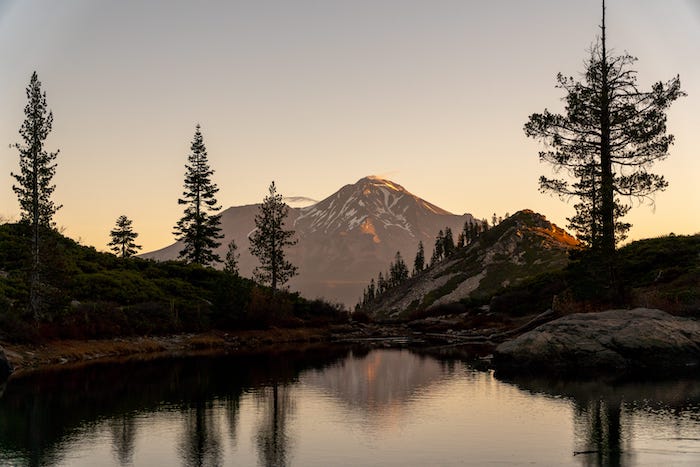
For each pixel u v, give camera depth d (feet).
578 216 145.07
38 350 122.93
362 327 246.88
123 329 156.76
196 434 55.21
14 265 183.21
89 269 200.54
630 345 94.94
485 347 157.79
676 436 50.14
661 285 136.46
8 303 135.95
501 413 63.10
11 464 45.39
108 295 180.14
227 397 76.38
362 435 54.29
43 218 145.48
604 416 58.95
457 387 82.79
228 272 237.25
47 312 138.51
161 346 155.94
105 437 53.93
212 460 46.37
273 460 46.14
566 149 145.89
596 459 44.16
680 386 76.43
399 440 52.08
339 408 68.18
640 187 137.28
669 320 101.19
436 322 248.73
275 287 232.12
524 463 43.86
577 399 69.26
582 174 145.28
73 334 139.44
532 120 148.56
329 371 105.50
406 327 251.19
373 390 81.61
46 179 145.28
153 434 55.16
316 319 239.30
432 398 74.02
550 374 92.79
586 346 97.30
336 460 45.91
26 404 70.85
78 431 56.44
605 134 140.97
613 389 75.41
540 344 100.01
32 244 142.31
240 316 198.29
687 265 145.69
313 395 77.71
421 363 118.01
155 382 90.58
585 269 142.41
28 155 144.05
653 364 94.38
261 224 233.76
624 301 130.52
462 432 54.65
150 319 171.83
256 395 77.82
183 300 196.75
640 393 71.56
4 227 214.90
